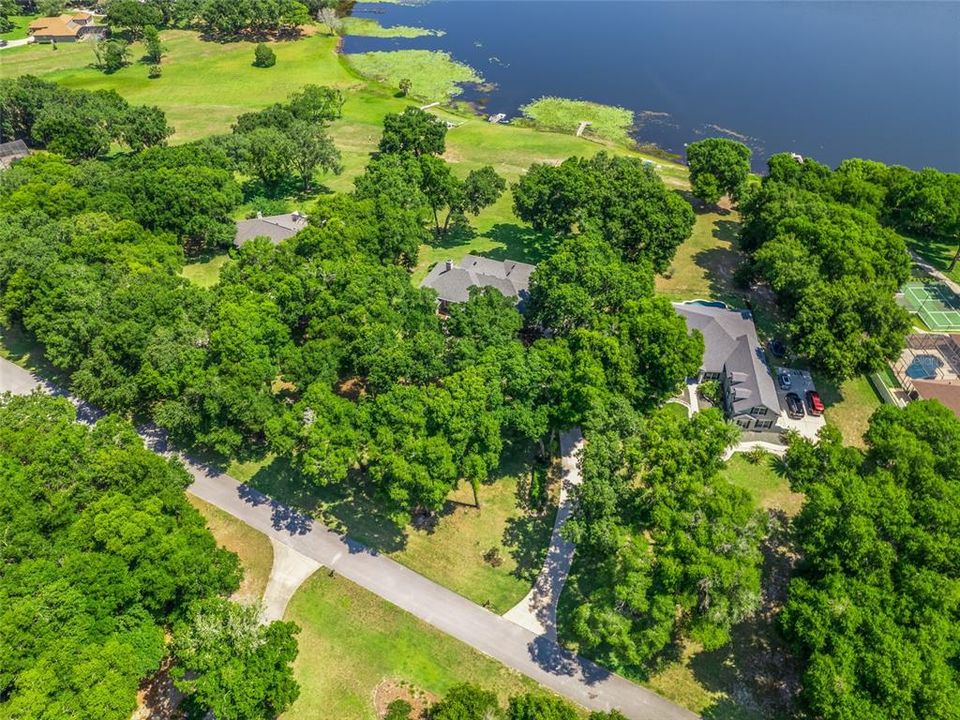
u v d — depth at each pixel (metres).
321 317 84.81
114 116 146.12
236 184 121.88
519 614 62.66
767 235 104.94
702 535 55.50
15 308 88.38
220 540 69.94
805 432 81.00
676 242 101.69
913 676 47.25
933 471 60.94
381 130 170.25
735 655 59.09
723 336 89.44
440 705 50.19
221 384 74.75
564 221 105.12
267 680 50.94
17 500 59.09
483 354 75.06
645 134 170.25
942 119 175.12
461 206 119.44
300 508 73.50
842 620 51.41
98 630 52.69
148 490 63.50
